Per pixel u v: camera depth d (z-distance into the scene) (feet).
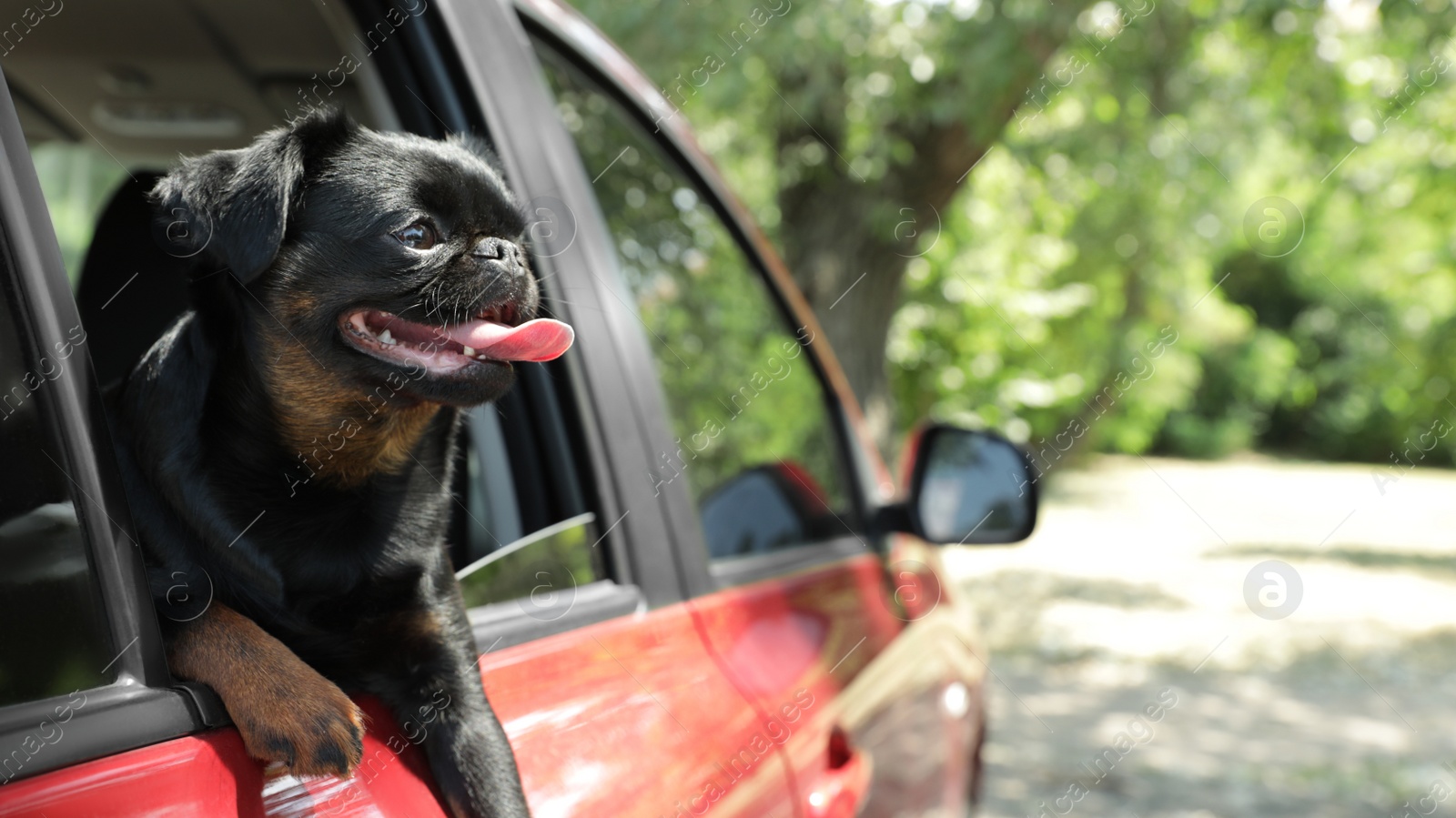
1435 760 23.57
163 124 10.22
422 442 5.44
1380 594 41.19
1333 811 20.40
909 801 8.72
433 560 5.21
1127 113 37.86
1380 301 90.12
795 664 7.48
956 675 10.53
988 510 9.62
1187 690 28.81
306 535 4.86
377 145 5.22
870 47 32.37
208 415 4.79
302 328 4.98
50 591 3.60
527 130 6.84
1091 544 51.83
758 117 35.76
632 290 7.58
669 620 6.53
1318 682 29.78
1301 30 35.76
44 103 9.81
